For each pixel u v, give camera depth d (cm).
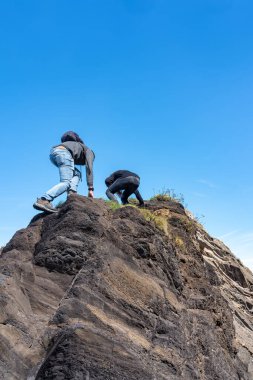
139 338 665
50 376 552
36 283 721
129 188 1073
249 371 1020
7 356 586
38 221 881
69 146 956
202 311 887
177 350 700
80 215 796
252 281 1559
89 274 699
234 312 1303
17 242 832
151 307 730
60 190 912
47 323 648
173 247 947
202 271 1042
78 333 577
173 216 1093
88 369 554
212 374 772
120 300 695
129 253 789
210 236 1502
